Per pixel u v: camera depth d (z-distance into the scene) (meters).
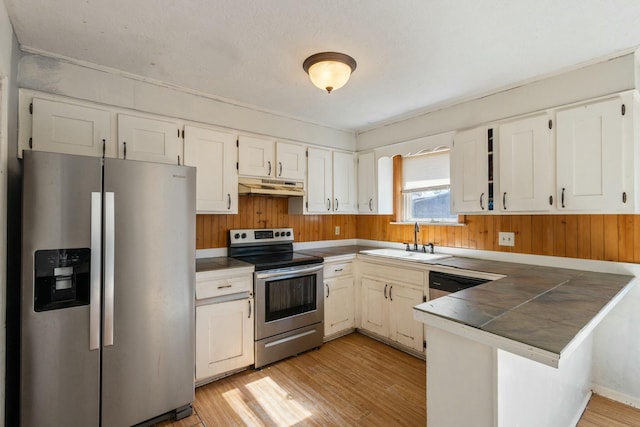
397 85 2.42
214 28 1.67
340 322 3.13
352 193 3.69
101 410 1.69
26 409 1.49
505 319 1.18
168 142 2.37
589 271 2.16
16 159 1.77
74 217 1.59
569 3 1.46
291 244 3.37
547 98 2.21
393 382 2.34
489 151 2.47
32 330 1.50
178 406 1.95
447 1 1.44
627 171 1.85
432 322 1.24
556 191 2.12
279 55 1.96
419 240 3.26
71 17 1.57
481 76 2.25
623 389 2.03
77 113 2.02
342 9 1.50
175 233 1.94
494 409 1.09
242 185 2.75
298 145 3.19
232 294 2.41
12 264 1.67
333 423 1.89
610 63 1.94
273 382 2.35
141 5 1.48
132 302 1.78
